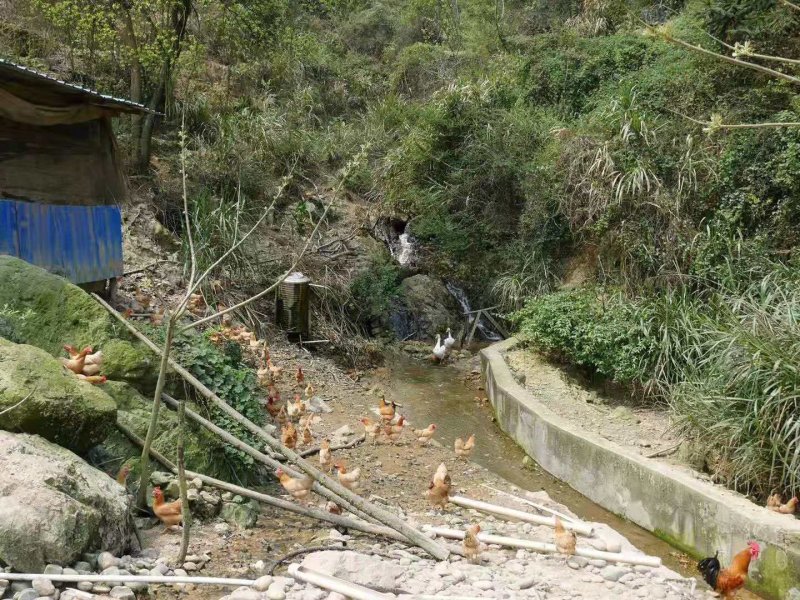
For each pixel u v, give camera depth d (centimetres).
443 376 1267
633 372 992
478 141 1628
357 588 488
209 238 1246
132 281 1102
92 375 599
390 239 1661
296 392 1033
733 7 1289
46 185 888
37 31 1595
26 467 478
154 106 1412
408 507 709
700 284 1142
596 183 1291
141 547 534
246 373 847
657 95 1420
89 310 667
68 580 441
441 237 1605
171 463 617
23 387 524
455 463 862
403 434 948
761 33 1282
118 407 629
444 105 1727
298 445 837
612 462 772
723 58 322
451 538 626
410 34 2662
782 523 595
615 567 584
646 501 726
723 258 1125
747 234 1150
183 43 1401
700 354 948
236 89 1892
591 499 802
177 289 1136
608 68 1711
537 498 767
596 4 1997
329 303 1344
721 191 1209
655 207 1248
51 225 876
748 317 854
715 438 737
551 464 873
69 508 466
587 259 1366
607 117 1378
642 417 966
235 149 1533
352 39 2678
